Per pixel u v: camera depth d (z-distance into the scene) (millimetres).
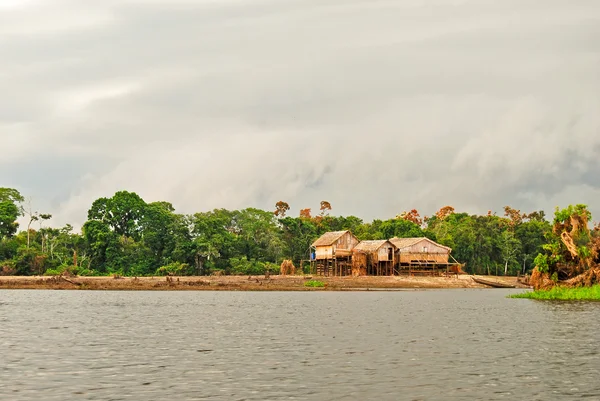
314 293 113500
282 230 173125
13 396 27500
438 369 33500
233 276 136750
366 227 189250
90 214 157750
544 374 32094
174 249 150875
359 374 32125
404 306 79938
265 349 40656
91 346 41906
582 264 89000
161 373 32344
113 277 130125
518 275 175250
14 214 156625
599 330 50500
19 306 77875
